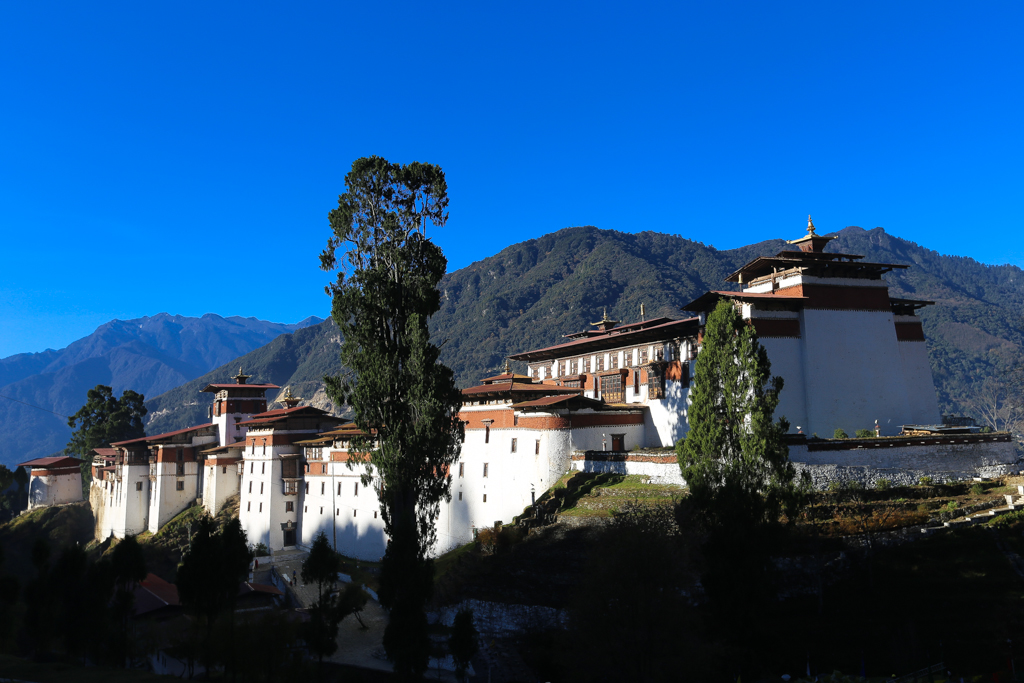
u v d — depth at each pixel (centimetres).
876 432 5219
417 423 4172
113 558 3850
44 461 13612
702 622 3331
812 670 3191
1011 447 5125
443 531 6519
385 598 3744
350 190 4662
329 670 4194
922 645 3238
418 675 3553
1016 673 2952
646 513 4200
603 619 3123
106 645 3750
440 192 4703
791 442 4631
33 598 3528
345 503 7569
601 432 5938
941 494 4547
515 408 5919
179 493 10419
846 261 5719
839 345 5550
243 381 10750
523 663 3841
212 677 4088
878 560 3819
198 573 3541
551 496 5247
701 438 3581
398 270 4538
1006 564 3681
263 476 8631
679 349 6022
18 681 2748
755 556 3278
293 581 6419
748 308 5378
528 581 4328
